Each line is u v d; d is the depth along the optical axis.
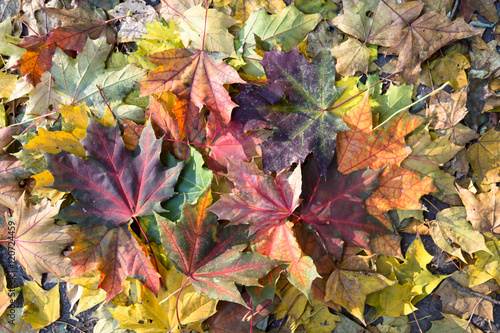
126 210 0.79
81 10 0.82
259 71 0.81
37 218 0.81
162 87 0.79
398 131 0.80
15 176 0.82
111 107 0.81
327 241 0.80
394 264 0.81
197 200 0.77
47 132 0.79
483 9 0.82
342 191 0.80
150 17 0.83
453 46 0.82
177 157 0.80
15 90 0.83
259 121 0.79
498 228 0.81
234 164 0.78
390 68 0.82
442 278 0.81
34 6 0.84
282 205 0.78
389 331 0.82
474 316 0.82
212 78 0.79
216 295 0.77
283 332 0.82
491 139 0.82
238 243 0.79
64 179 0.78
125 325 0.79
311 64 0.79
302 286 0.78
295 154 0.79
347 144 0.80
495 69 0.82
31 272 0.82
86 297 0.81
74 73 0.81
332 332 0.82
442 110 0.81
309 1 0.82
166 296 0.80
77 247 0.78
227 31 0.80
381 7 0.81
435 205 0.82
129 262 0.79
